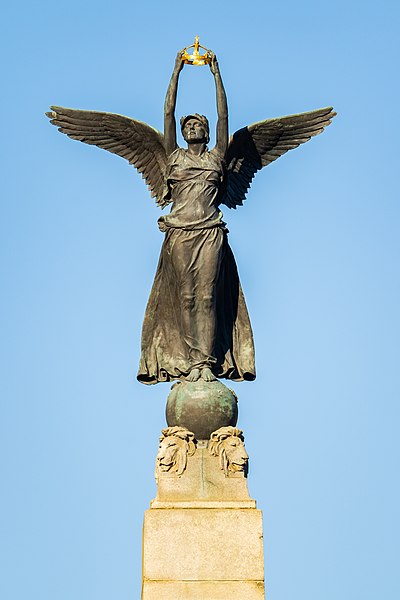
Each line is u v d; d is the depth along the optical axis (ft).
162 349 99.35
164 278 99.30
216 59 101.24
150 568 88.12
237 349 99.35
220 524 89.30
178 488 91.09
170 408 94.58
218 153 100.01
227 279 99.60
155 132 103.24
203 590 87.66
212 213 98.02
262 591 87.71
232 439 92.43
